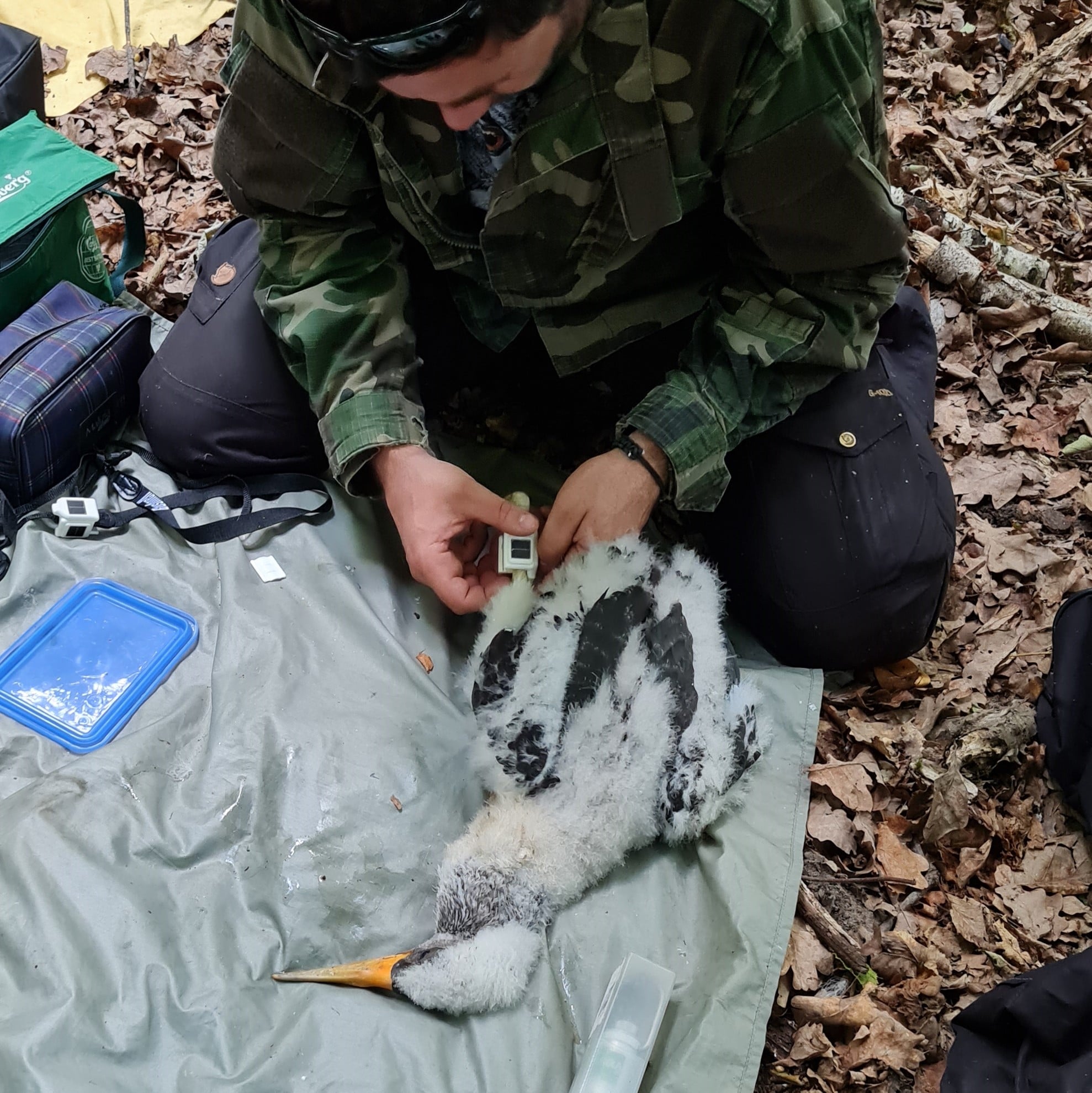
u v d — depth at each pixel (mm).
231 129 1085
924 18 1987
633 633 1044
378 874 1009
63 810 989
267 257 1169
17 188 1254
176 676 1111
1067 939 1059
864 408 1184
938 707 1189
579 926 1007
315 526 1217
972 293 1575
